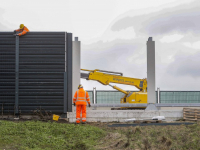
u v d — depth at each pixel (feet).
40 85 43.42
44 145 30.22
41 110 42.93
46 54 43.78
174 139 33.55
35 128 35.22
